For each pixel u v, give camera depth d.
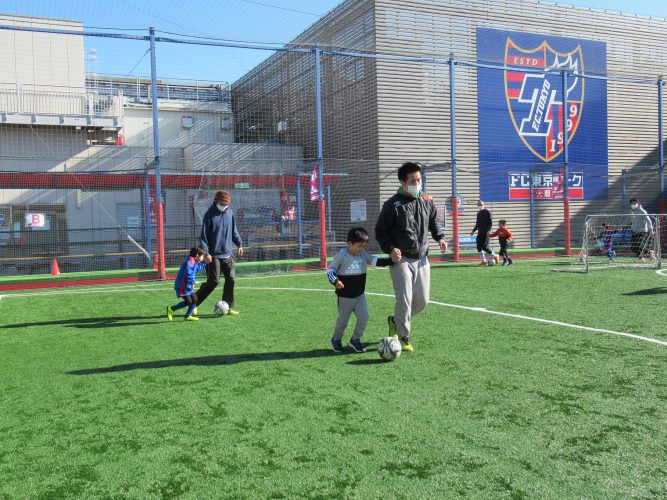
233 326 7.28
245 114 22.67
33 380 4.92
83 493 2.82
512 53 22.28
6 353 5.97
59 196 19.28
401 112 20.25
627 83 24.55
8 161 18.83
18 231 18.23
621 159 24.50
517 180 22.44
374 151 20.06
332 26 22.00
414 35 20.53
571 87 23.39
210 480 2.92
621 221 23.86
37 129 19.38
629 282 11.05
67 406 4.19
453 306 8.33
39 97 19.81
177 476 2.98
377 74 19.84
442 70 21.00
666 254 19.61
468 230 21.53
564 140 19.23
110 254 16.98
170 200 19.92
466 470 2.96
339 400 4.16
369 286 11.25
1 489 2.89
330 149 22.08
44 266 17.53
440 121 20.98
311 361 5.35
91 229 17.95
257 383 4.66
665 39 25.47
